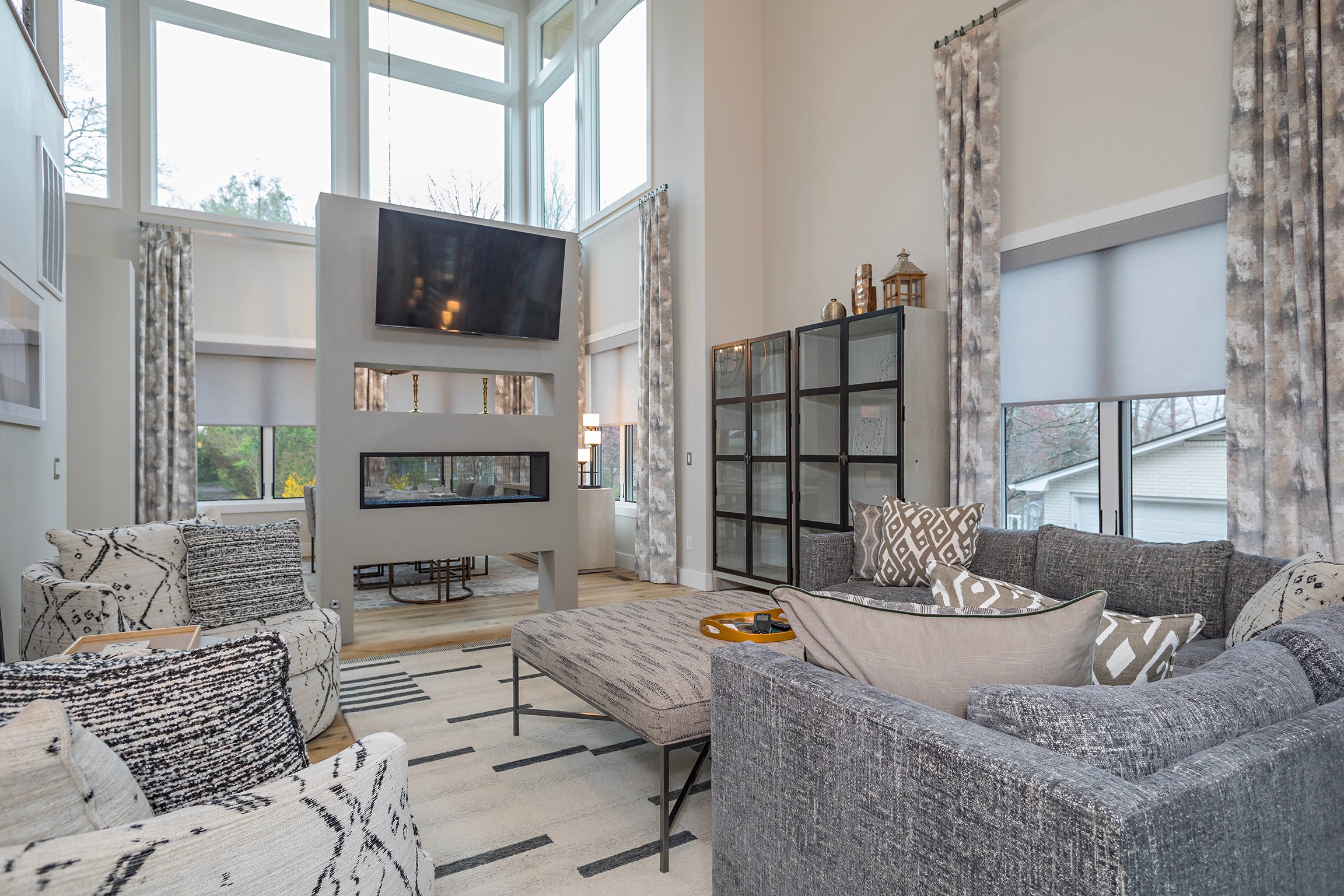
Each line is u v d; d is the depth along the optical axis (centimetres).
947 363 421
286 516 712
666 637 241
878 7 477
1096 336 357
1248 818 90
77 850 64
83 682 87
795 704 127
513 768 240
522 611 491
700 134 561
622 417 700
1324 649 125
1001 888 91
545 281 476
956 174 404
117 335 536
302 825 80
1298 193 272
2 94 265
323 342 416
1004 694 103
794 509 490
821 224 524
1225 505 318
